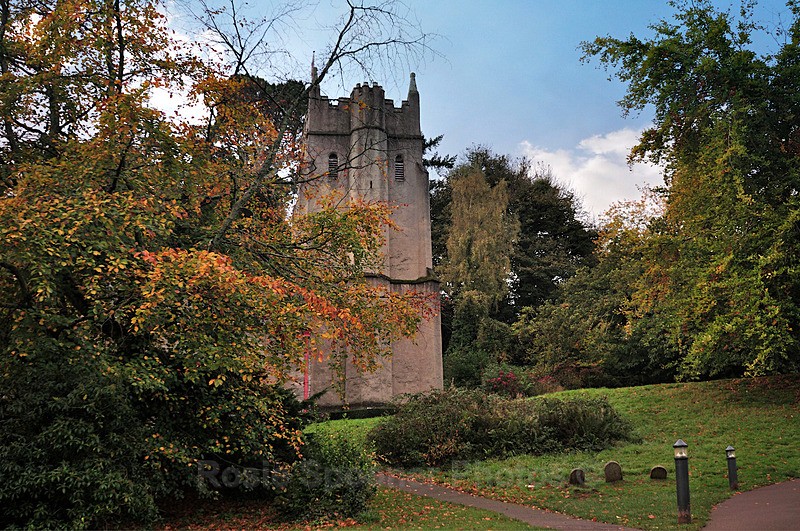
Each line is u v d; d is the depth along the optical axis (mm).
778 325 17281
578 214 49375
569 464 14344
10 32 11328
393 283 29984
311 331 10039
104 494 8023
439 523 9375
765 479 11688
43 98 11344
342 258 12789
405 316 12531
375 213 12773
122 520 8781
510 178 48156
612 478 12375
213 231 11094
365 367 12508
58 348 8594
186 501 10930
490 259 39062
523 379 28234
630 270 27844
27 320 8586
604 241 31062
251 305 9164
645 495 10812
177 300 8750
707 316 19031
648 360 27422
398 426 16266
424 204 32250
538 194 47625
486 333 36312
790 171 18859
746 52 19266
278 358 9648
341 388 12820
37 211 8109
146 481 8938
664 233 21422
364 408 26906
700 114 19953
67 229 8141
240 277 8516
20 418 8250
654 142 21141
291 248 12641
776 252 16672
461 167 46312
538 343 30672
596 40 21781
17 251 7941
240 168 12852
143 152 10094
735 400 20000
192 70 12242
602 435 16484
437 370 29109
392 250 31078
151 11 11477
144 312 8078
